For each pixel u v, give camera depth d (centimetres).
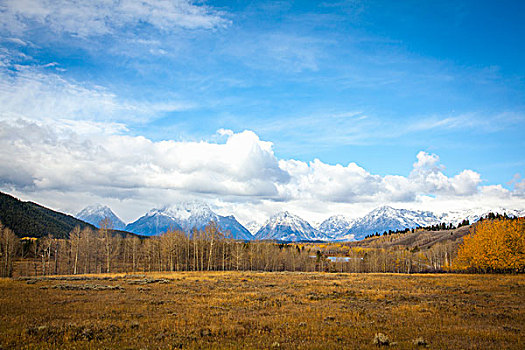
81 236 8900
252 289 3519
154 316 2003
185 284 3962
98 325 1698
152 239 10488
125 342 1429
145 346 1365
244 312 2194
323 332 1622
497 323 1861
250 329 1706
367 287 3728
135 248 9788
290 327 1744
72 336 1494
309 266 12694
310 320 1928
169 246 9212
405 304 2534
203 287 3634
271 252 11669
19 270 9294
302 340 1492
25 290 3088
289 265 12269
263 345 1388
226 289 3466
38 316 1920
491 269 6856
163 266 9919
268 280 4666
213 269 10181
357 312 2169
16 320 1777
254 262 11219
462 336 1553
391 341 1442
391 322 1873
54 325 1670
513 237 6291
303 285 3941
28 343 1391
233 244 11175
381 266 13300
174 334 1570
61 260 9250
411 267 14112
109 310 2158
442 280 4588
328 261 15962
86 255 8694
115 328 1644
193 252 10850
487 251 6556
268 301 2647
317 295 3034
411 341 1457
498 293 3172
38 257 11525
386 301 2669
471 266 7162
